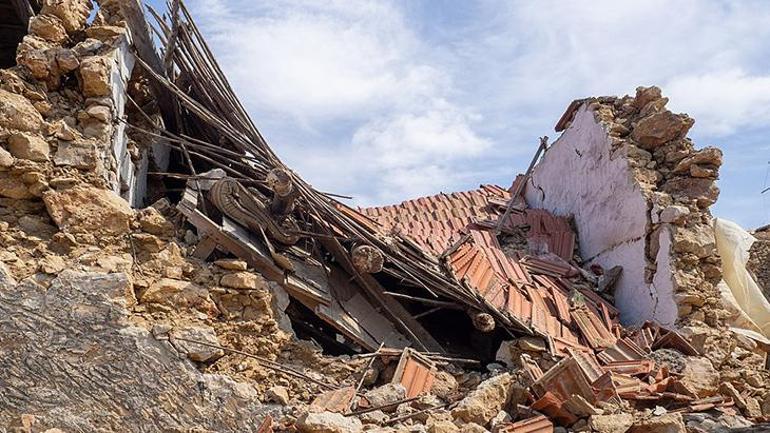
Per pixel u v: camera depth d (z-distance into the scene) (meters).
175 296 9.08
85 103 9.87
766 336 12.12
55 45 10.18
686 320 11.34
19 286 8.58
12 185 9.10
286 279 9.82
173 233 9.71
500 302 11.22
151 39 11.56
